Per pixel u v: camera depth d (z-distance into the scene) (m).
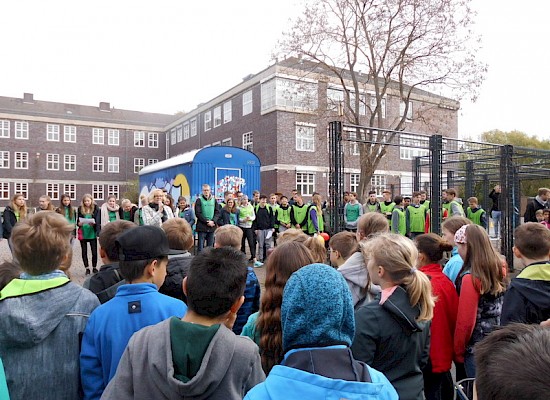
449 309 3.09
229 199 11.95
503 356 0.83
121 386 1.56
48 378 2.00
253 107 34.84
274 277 2.42
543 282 2.64
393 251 2.42
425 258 3.25
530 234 2.82
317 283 1.47
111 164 53.25
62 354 2.04
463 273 3.21
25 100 57.88
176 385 1.43
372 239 2.67
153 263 2.25
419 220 12.15
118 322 2.07
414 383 2.30
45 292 2.05
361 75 29.36
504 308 2.78
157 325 1.66
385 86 20.58
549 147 45.31
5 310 1.94
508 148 11.41
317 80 23.98
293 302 1.47
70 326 2.09
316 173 33.28
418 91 31.55
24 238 2.08
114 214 10.56
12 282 2.08
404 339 2.28
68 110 60.59
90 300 2.25
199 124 45.12
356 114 21.02
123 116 64.88
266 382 1.39
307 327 1.42
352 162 26.88
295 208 12.42
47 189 49.47
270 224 12.38
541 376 0.74
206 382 1.46
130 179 54.09
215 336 1.56
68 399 2.05
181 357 1.50
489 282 2.98
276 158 31.66
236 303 1.80
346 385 1.31
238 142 37.03
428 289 2.37
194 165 14.67
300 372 1.35
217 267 1.75
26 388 1.95
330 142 9.70
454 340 3.03
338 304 1.45
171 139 54.19
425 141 12.02
